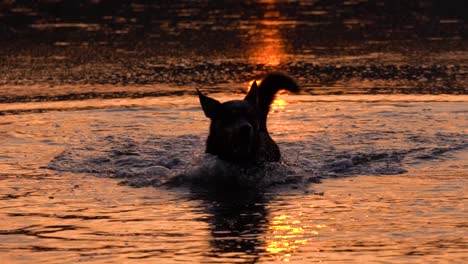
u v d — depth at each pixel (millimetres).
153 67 49781
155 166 27828
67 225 21203
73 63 51250
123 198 24125
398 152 29359
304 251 18859
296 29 64250
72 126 34625
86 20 69250
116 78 46625
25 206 23094
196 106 38781
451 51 54594
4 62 51750
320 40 59281
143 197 24266
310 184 25594
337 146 30500
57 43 58375
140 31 63406
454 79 45438
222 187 25625
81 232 20578
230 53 54250
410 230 20312
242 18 70250
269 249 19062
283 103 39188
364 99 40031
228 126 27453
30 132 33500
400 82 44750
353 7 76625
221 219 21719
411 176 26250
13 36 61562
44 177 26625
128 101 40312
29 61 52000
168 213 22406
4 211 22562
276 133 32844
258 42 58438
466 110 37000
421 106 38031
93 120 35875
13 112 37844
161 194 24656
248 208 22844
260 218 21750
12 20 69000
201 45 57312
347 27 65312
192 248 19219
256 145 27641
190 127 34344
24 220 21672
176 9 75938
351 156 28797
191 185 25781
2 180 26203
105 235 20328
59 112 37656
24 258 18609
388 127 33594
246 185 25719
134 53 54500
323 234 20141
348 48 56031
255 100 28250
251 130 26953
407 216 21547
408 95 41000
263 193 24641
